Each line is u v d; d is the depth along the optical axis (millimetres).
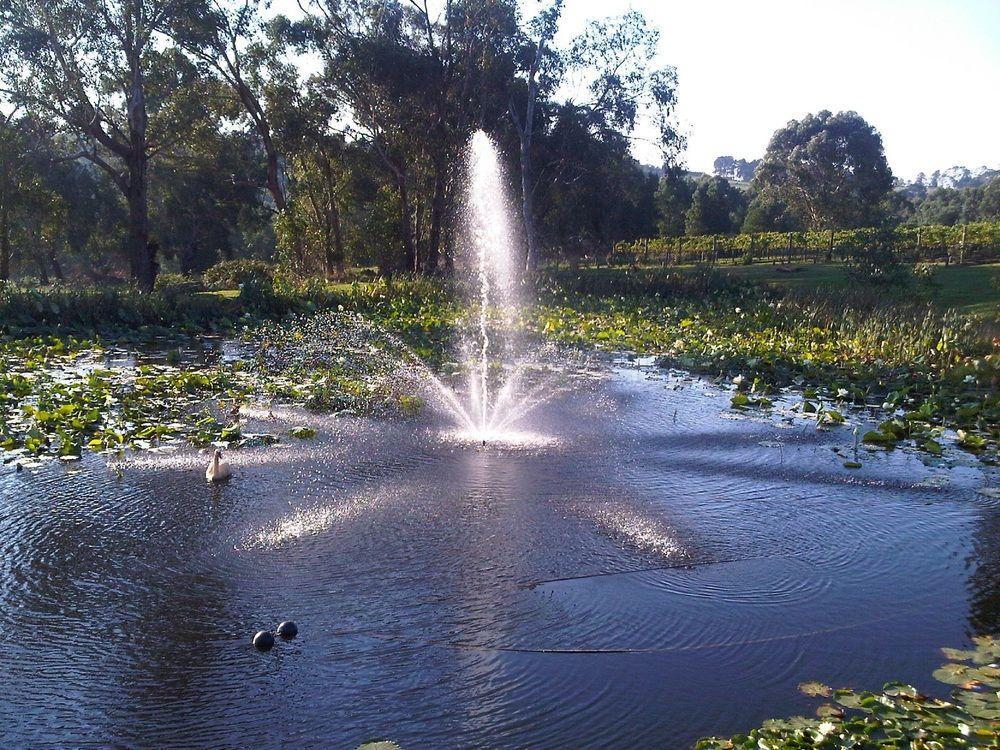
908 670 5074
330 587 6094
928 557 6809
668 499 8031
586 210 51000
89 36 33281
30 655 5230
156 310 22781
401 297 28469
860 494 8352
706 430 10852
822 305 24734
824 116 82562
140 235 35062
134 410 11125
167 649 5309
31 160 36938
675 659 5203
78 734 4477
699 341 19203
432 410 11719
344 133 45531
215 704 4738
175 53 35906
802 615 5777
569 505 7762
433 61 40375
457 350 18219
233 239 75625
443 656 5219
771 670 5074
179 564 6473
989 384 13930
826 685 4887
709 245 50875
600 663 5148
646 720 4578
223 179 46188
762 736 4258
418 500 7840
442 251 50750
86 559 6555
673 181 44625
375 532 7078
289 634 5445
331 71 41781
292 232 43875
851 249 27906
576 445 9906
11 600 5910
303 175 50438
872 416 12102
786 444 10219
